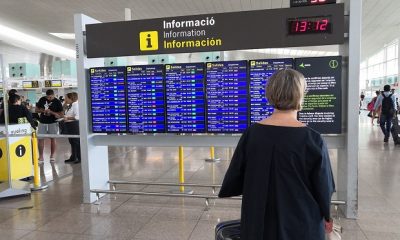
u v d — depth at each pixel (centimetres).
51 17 1241
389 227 373
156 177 628
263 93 416
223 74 425
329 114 401
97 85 465
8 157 511
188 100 438
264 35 403
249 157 166
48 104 803
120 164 755
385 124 1016
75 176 642
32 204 477
